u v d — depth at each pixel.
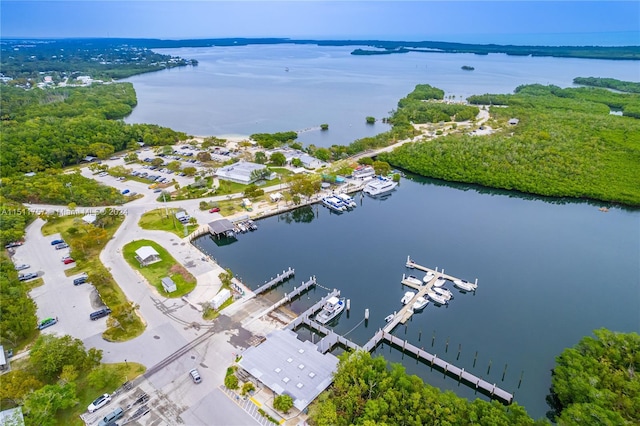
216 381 80.06
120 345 89.38
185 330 94.94
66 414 72.56
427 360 92.38
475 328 103.81
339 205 173.12
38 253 128.75
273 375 78.38
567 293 116.88
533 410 80.19
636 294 116.12
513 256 136.25
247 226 153.75
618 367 78.50
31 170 196.75
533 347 97.12
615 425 62.88
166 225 149.00
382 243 146.38
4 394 70.12
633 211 169.38
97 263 122.88
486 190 196.12
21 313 94.12
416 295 115.06
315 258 136.50
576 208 175.25
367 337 100.69
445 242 146.38
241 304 106.31
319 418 68.00
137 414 72.38
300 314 104.94
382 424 65.94
